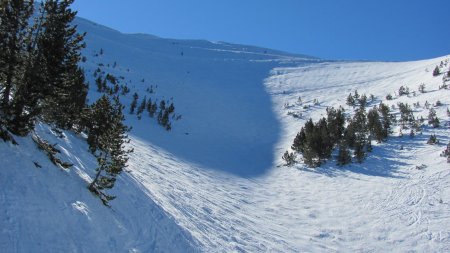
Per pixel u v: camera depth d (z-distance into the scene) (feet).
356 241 96.32
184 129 203.82
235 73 372.99
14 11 50.19
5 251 37.65
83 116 74.33
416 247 93.86
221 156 172.35
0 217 40.24
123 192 64.80
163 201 75.31
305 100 277.23
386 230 101.19
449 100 190.70
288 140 198.29
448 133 160.35
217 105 263.08
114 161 57.31
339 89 298.15
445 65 265.95
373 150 157.48
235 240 77.92
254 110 261.44
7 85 51.55
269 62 431.84
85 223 48.65
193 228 71.77
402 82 273.54
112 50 369.09
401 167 139.74
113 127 58.54
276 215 107.14
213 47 621.72
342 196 123.24
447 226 101.71
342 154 150.20
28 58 51.60
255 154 181.37
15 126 52.47
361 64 419.54
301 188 134.00
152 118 206.49
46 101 55.83
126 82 257.96
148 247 55.06
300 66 418.72
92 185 56.39
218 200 102.22
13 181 45.47
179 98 260.42
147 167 99.55
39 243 41.09
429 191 119.44
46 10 52.80
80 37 55.26
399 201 115.55
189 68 369.91
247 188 129.39
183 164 135.54
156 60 376.48
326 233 99.09
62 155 60.49
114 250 48.93
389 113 190.70
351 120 190.49
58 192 49.88
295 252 84.07
